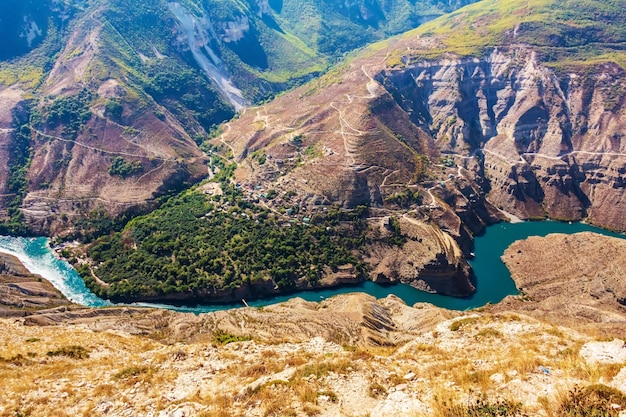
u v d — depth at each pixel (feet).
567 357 114.32
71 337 220.64
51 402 130.11
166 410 113.50
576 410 79.82
